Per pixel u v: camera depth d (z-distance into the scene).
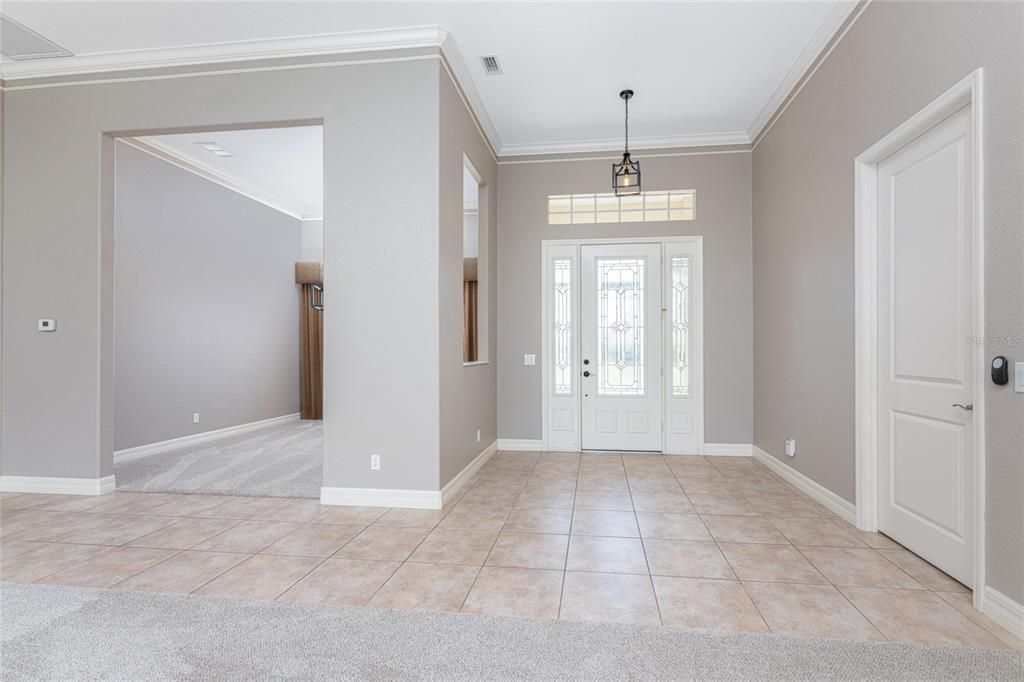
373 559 2.89
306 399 8.56
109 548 3.04
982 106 2.22
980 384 2.25
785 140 4.53
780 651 2.00
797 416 4.29
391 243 3.83
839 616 2.26
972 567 2.46
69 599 2.42
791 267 4.39
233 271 7.16
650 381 5.76
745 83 4.52
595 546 3.07
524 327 5.91
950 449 2.59
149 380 5.80
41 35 3.78
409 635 2.12
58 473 4.18
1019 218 2.06
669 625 2.20
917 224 2.82
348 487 3.88
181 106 4.03
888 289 3.10
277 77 3.93
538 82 4.50
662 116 5.17
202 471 4.94
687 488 4.32
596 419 5.85
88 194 4.13
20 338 4.21
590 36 3.82
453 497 4.08
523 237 5.92
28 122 4.20
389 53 3.81
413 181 3.80
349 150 3.87
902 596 2.44
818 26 3.70
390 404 3.83
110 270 4.23
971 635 2.11
